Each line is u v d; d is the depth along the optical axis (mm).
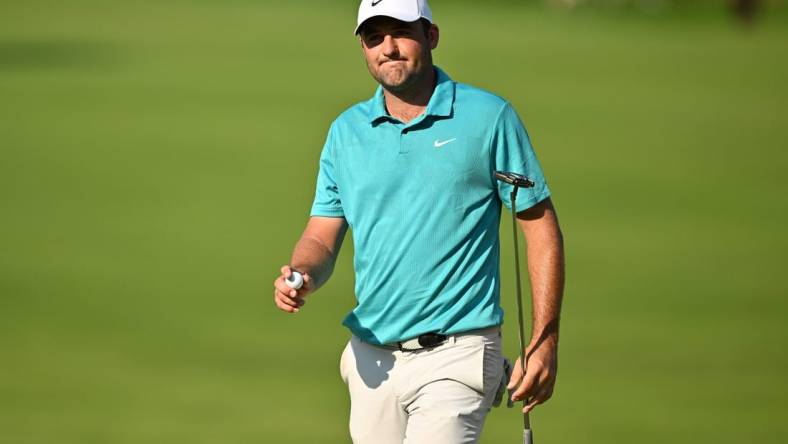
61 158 89625
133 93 125062
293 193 77438
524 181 17484
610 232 66688
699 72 148625
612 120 111812
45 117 109812
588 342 45719
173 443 32625
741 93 131500
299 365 42281
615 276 56812
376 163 18422
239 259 60094
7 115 110562
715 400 38156
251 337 46156
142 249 62094
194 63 147750
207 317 49188
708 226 68500
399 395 18672
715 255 61312
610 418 36656
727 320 48469
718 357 43344
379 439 19000
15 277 55625
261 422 35312
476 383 18328
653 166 88625
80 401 37406
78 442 32938
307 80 134750
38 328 46938
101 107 116125
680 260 60219
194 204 73875
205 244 63281
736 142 100500
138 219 69438
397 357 18656
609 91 131000
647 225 68688
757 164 89812
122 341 45312
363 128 18641
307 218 70000
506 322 47375
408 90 18484
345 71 141750
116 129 103938
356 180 18578
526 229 18734
